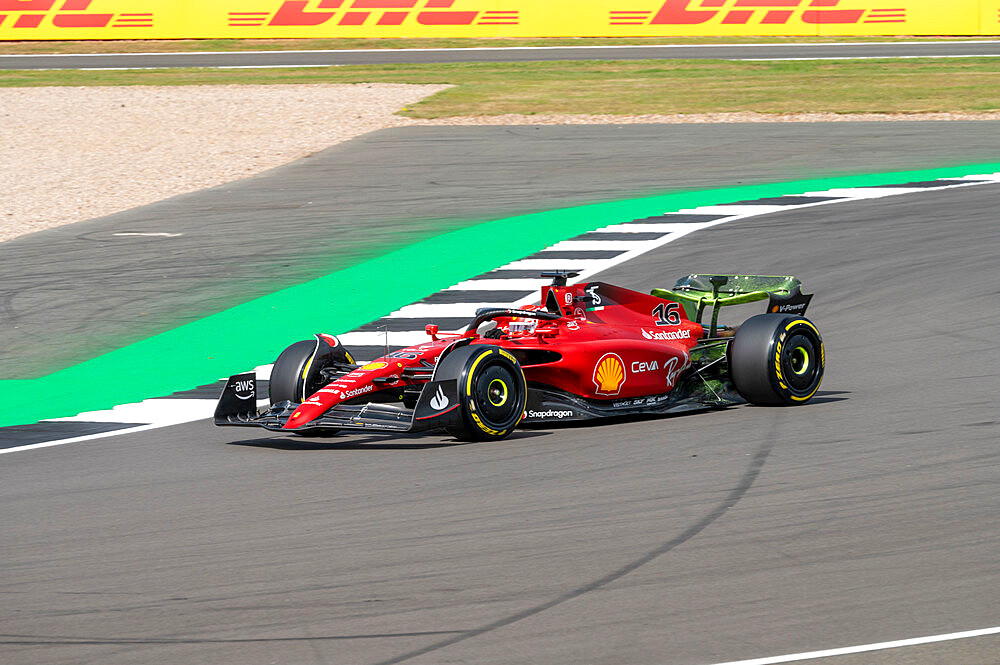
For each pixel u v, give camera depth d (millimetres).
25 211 83688
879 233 65438
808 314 50562
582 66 139750
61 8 166875
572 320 36562
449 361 33250
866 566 22375
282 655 19219
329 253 66688
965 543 23438
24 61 152125
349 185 87750
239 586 22453
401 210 78375
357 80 133625
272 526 26219
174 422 38312
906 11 158625
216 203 83750
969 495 26641
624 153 96188
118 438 36375
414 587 22078
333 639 19797
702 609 20578
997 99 115000
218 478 30828
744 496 27219
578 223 72312
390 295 56812
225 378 44719
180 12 166000
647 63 141000
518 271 60469
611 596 21312
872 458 30188
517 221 73625
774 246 63469
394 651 19250
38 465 33312
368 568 23203
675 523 25375
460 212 77062
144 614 21203
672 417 36531
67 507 28594
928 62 136250
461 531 25312
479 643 19453
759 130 104812
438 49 156250
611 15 162750
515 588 21859
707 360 38688
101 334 51812
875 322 48562
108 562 24203
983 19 157000
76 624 20859
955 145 95500
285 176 92375
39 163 99312
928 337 45688
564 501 27297
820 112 112562
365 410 33844
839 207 73500
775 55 145625
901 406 36062
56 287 60812
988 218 67938
